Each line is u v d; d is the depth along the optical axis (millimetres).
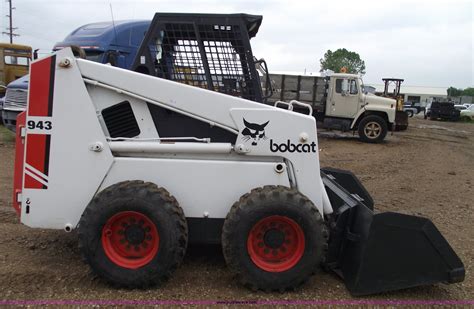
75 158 3809
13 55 16938
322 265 4277
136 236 3686
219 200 3883
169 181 3850
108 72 3846
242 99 3891
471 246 5238
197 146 3861
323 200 4078
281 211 3611
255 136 3855
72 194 3842
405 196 8078
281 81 17562
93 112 3789
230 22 4207
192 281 3902
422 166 11867
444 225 6172
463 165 12508
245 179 3865
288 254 3756
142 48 4254
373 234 3668
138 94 3887
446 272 3717
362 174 10180
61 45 6199
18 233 4969
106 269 3637
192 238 3938
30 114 3762
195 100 3879
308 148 3883
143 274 3633
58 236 4902
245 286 3785
